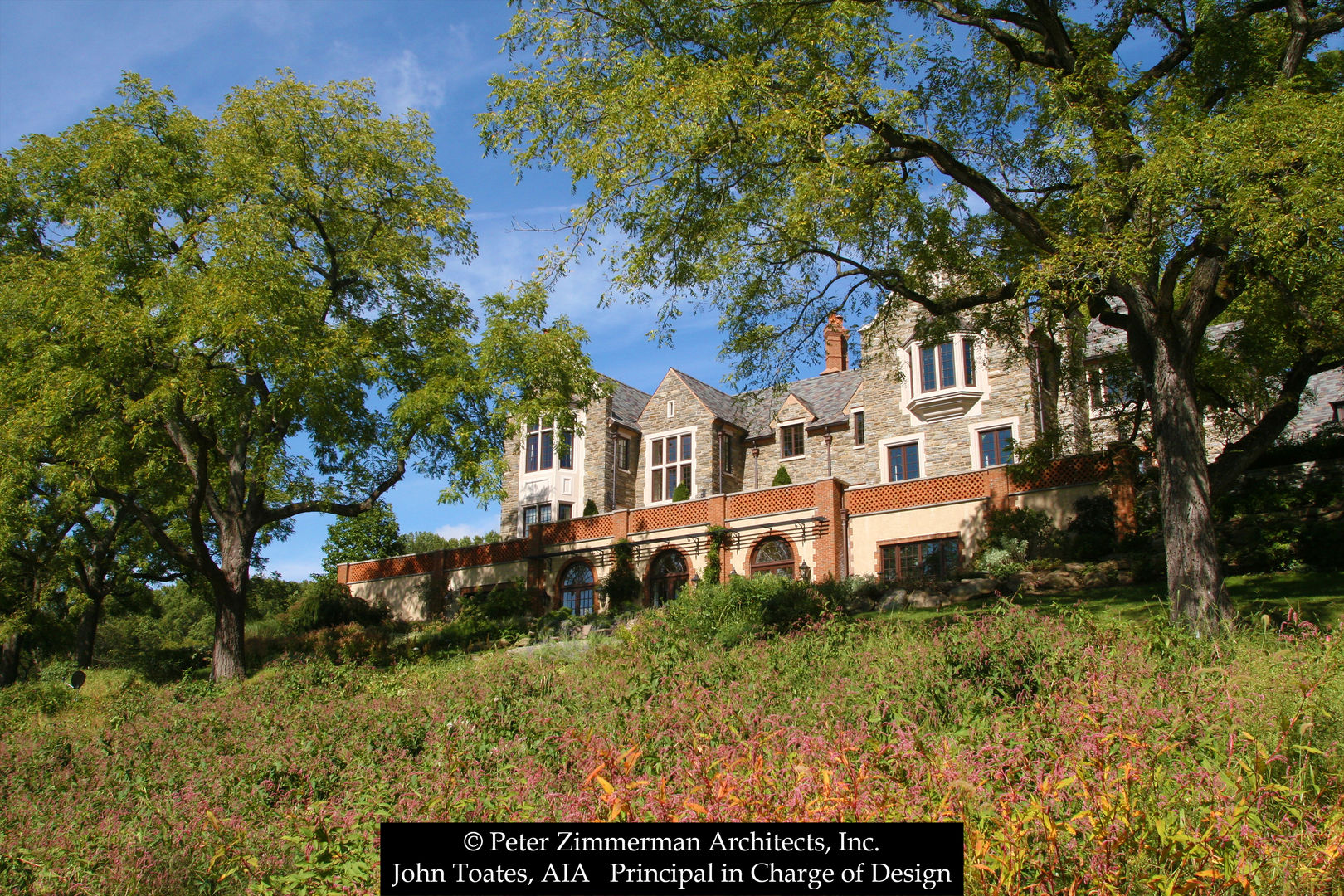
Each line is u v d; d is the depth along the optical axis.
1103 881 3.48
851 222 12.77
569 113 13.02
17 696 18.27
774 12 12.95
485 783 6.04
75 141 21.39
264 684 14.40
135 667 26.17
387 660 23.09
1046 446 19.84
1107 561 18.12
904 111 12.26
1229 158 10.19
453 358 21.64
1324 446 20.12
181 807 6.93
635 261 13.12
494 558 31.28
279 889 5.07
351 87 22.41
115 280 20.72
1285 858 3.76
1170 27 14.02
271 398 20.45
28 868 5.73
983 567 20.36
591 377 22.55
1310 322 13.09
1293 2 13.02
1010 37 13.62
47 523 30.39
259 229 19.72
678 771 5.09
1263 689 5.80
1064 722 5.27
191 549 31.88
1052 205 14.33
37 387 19.47
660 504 31.08
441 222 22.70
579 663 11.66
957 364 28.64
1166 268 12.55
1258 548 16.81
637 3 13.05
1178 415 12.40
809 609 15.88
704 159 12.47
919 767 4.46
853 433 31.83
